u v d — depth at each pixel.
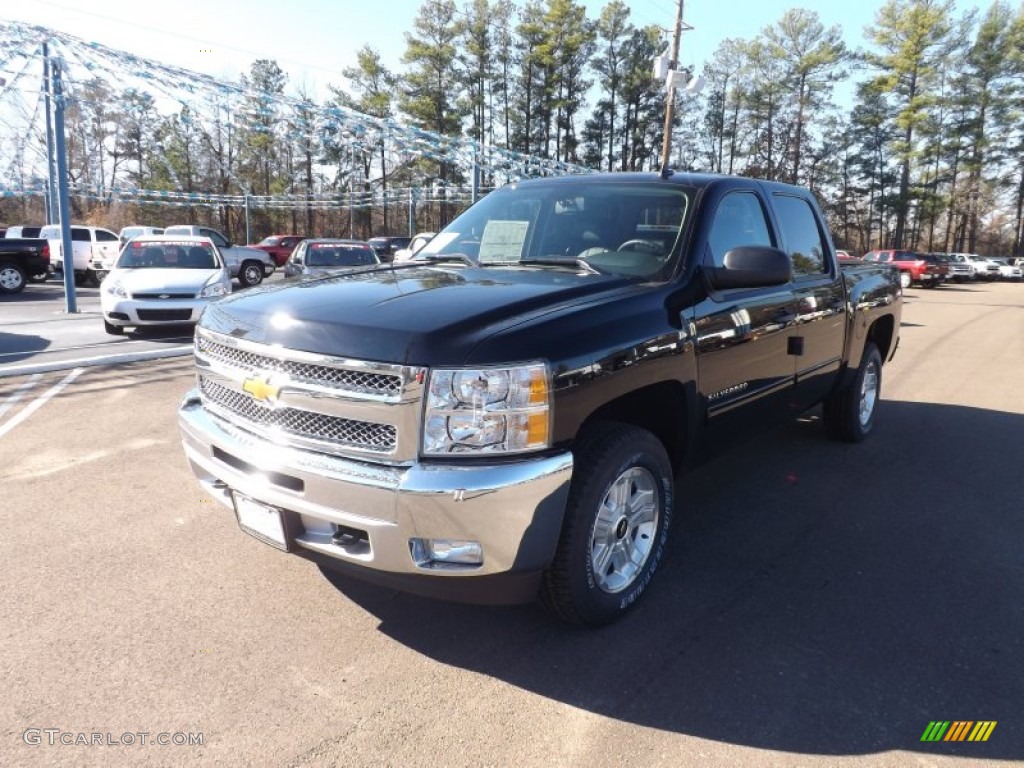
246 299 2.99
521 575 2.56
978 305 21.98
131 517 4.03
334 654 2.81
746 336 3.64
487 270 3.45
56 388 7.22
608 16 59.59
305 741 2.33
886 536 4.02
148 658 2.75
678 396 3.25
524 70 57.09
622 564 3.10
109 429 5.76
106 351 9.30
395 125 17.23
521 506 2.43
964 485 4.86
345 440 2.53
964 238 71.88
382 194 43.28
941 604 3.28
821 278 4.68
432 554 2.46
